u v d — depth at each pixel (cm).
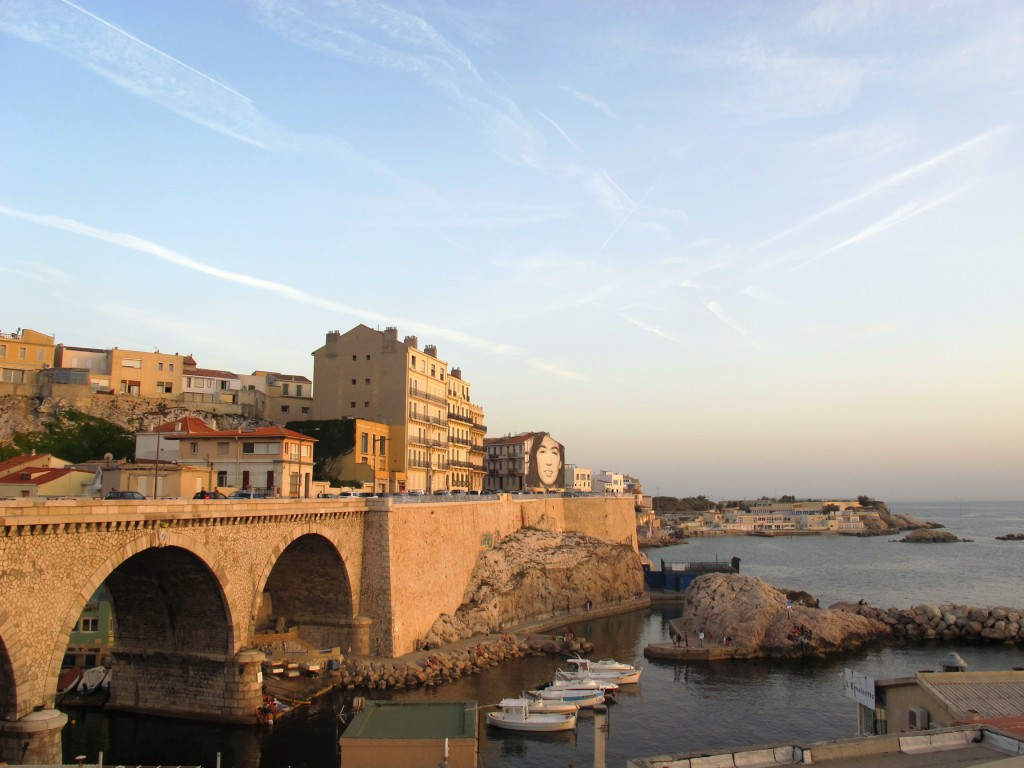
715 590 10525
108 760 5416
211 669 6162
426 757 3741
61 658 4584
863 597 14888
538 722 6425
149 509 5147
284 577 8125
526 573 11288
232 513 5959
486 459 19638
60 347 14375
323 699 6875
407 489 13162
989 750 2742
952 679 3872
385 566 8088
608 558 13262
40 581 4462
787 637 9556
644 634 10844
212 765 5344
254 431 10069
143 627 6400
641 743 6234
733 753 2612
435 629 9031
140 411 14175
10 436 12506
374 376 13525
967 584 17088
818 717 6975
